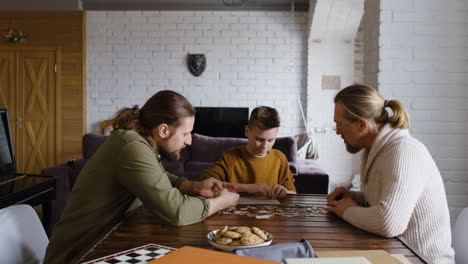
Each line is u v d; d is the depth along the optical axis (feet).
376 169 4.83
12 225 4.26
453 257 4.78
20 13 21.81
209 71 22.18
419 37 10.13
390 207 4.28
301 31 21.84
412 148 4.58
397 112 4.86
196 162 16.83
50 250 4.57
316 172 13.75
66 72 21.98
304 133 20.04
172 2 22.06
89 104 22.43
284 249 3.17
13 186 8.13
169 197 4.48
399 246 3.94
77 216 4.57
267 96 22.09
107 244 3.88
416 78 10.16
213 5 22.00
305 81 21.91
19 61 22.02
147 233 4.25
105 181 4.58
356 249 3.82
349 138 5.14
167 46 22.17
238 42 22.03
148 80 22.33
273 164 7.08
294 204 5.75
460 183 10.06
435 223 4.67
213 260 2.58
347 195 5.78
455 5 10.04
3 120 9.24
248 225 4.60
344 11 19.74
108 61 22.31
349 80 21.42
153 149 4.88
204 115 21.95
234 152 7.13
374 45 10.56
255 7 21.88
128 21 22.16
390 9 10.16
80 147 22.09
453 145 10.09
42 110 22.08
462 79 10.07
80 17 21.80
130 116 4.87
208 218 4.90
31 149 22.18
